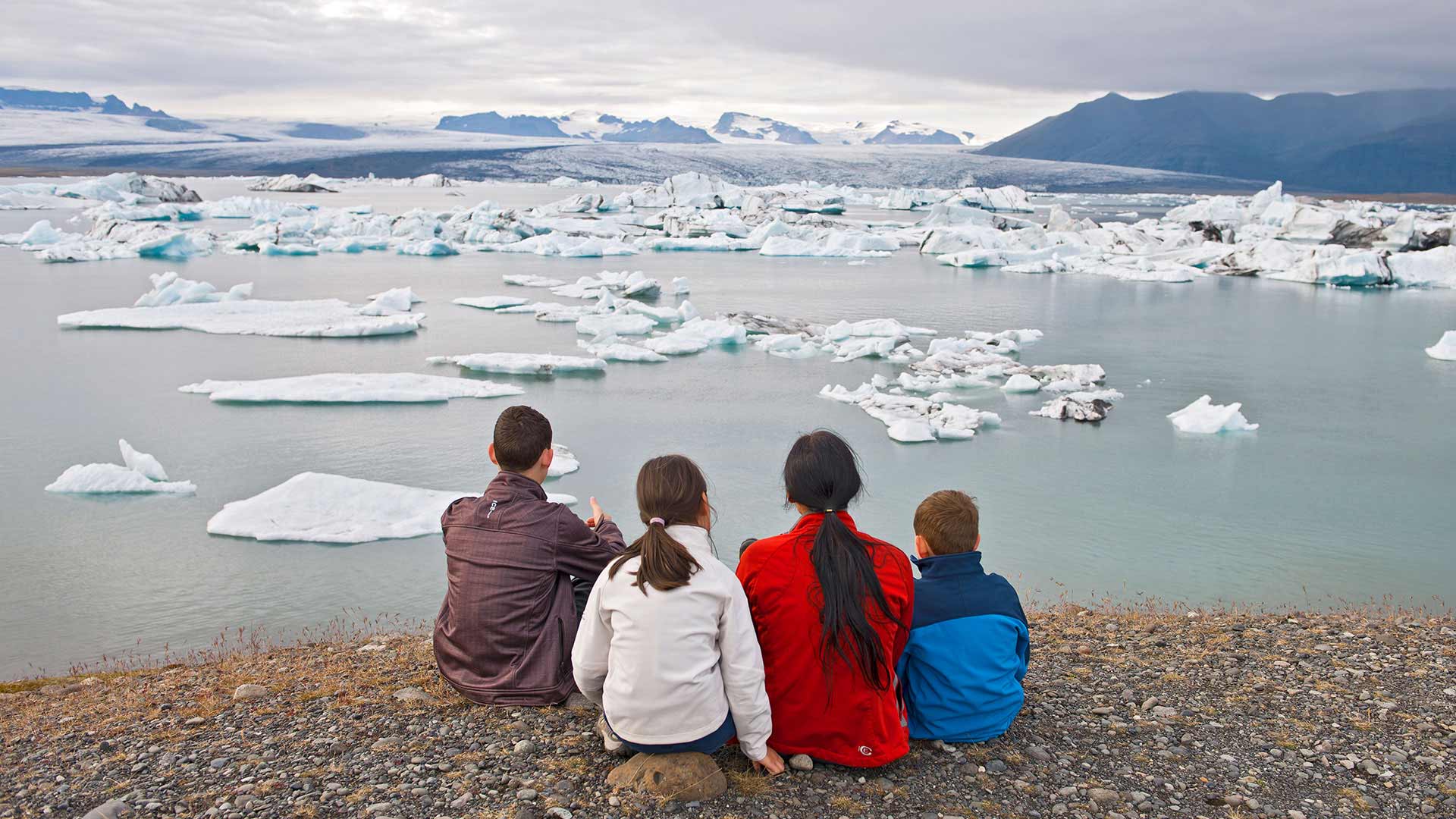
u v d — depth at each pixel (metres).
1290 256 45.78
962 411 18.11
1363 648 5.92
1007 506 13.35
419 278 41.53
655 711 3.57
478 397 19.34
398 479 14.02
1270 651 5.89
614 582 3.60
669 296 37.41
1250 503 13.64
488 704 4.60
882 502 13.39
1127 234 56.06
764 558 3.79
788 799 3.66
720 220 68.12
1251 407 19.59
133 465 13.70
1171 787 3.93
